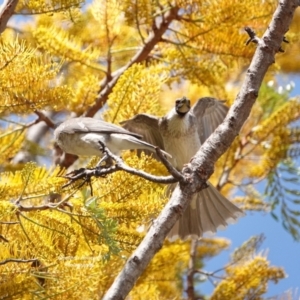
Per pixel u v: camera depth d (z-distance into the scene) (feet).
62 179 24.93
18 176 25.18
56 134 28.63
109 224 21.89
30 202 26.53
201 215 32.96
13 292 23.56
